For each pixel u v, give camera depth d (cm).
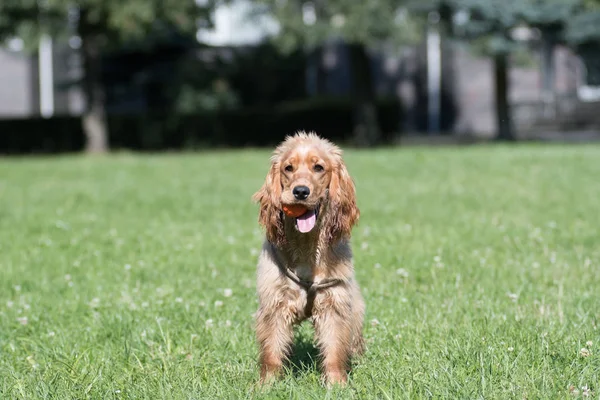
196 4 2414
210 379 409
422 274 656
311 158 423
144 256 766
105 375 421
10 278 682
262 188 441
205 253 775
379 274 659
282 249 421
